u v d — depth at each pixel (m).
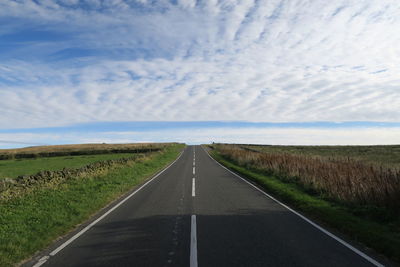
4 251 5.03
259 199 9.93
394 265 4.31
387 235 5.66
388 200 7.51
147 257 4.65
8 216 7.32
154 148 55.41
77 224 6.93
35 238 5.75
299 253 4.78
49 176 13.34
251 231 6.09
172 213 7.83
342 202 8.79
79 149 60.19
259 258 4.55
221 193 11.14
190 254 4.74
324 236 5.75
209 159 32.09
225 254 4.73
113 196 10.65
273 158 19.66
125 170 18.16
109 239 5.67
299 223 6.78
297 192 10.78
